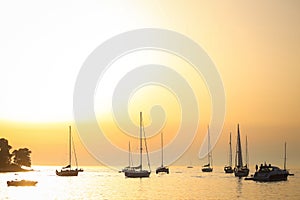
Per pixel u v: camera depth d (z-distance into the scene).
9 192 110.75
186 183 140.00
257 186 125.81
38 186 128.88
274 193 106.38
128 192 109.88
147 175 148.25
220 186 126.44
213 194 104.44
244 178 145.88
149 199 94.75
